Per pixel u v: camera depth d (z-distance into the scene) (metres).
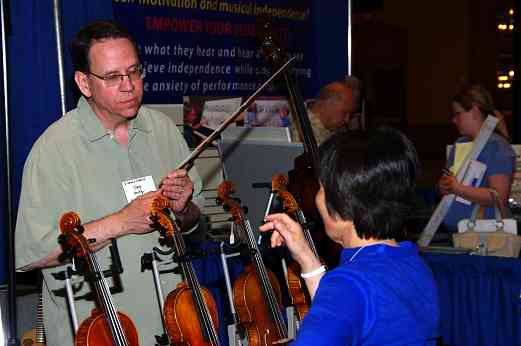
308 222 2.98
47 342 2.57
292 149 3.53
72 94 3.65
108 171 2.53
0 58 3.08
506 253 3.81
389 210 1.65
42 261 2.41
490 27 14.61
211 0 4.56
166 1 4.31
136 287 2.55
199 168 3.81
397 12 14.55
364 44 13.99
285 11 5.12
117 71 2.44
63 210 2.43
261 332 2.89
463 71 14.59
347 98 4.53
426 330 1.64
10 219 3.09
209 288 3.45
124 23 4.10
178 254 2.48
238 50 4.75
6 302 3.33
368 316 1.56
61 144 2.46
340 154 1.68
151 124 2.69
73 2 3.64
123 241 2.54
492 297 3.63
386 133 1.71
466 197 3.96
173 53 4.36
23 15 3.49
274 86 4.87
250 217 3.69
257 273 2.89
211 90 4.59
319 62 5.42
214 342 2.51
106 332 2.29
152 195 2.44
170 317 2.47
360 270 1.61
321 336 1.51
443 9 14.62
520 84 7.95
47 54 3.57
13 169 3.42
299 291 2.88
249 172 3.68
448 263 3.74
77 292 2.48
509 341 3.60
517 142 7.94
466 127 4.09
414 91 14.81
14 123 3.46
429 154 14.80
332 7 5.50
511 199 4.64
